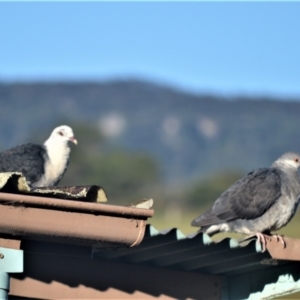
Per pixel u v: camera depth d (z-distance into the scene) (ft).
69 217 25.62
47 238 26.48
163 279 31.91
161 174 335.06
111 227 25.94
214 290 33.37
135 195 319.27
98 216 25.84
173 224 142.20
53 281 29.04
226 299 33.68
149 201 26.91
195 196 291.38
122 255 30.63
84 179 312.50
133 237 26.16
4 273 26.30
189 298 32.50
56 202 25.25
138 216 26.14
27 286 28.55
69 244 28.17
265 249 30.60
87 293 29.78
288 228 117.08
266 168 46.57
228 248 29.81
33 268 28.73
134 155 330.54
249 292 33.45
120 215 25.94
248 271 33.53
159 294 31.68
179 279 32.35
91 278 29.99
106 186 315.99
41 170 53.11
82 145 323.57
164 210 237.66
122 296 30.73
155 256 30.48
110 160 318.65
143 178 322.34
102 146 330.34
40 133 342.03
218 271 33.01
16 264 26.43
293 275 32.22
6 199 24.95
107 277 30.45
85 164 315.17
